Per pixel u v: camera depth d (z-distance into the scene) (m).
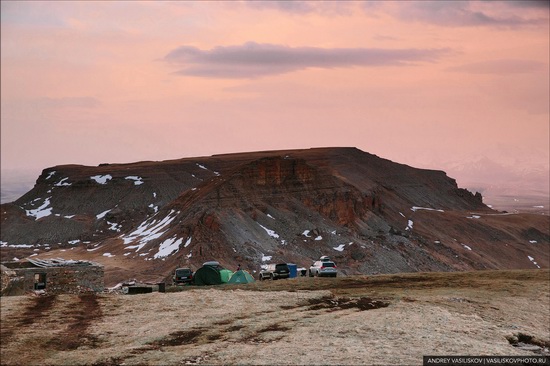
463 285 70.75
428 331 42.06
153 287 76.06
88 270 75.19
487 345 39.28
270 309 52.19
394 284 72.12
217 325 46.00
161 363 35.88
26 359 39.00
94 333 44.97
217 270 87.75
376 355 35.44
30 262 79.81
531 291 66.69
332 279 76.81
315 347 37.44
